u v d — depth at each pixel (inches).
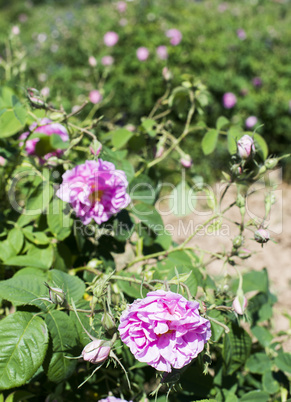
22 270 28.6
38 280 26.6
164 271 30.3
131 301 29.1
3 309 32.1
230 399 28.2
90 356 23.5
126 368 29.4
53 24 148.3
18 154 31.5
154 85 98.5
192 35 110.0
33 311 26.3
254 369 30.8
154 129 36.4
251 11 148.9
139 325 23.5
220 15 135.4
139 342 23.5
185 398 29.8
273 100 100.0
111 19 121.2
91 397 30.0
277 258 70.1
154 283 28.0
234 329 28.9
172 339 23.6
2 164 33.4
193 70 103.7
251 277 31.4
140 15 116.8
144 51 100.5
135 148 33.9
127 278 26.2
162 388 30.6
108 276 24.7
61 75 106.9
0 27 184.9
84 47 113.2
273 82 103.3
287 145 100.8
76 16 147.0
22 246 30.0
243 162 27.6
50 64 113.6
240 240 28.0
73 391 30.0
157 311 23.1
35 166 31.6
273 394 31.6
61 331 25.5
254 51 109.1
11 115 29.6
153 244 31.9
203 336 23.9
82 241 30.4
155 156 34.3
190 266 29.2
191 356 23.6
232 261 28.6
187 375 29.5
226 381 29.8
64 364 25.7
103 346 23.6
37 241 29.8
